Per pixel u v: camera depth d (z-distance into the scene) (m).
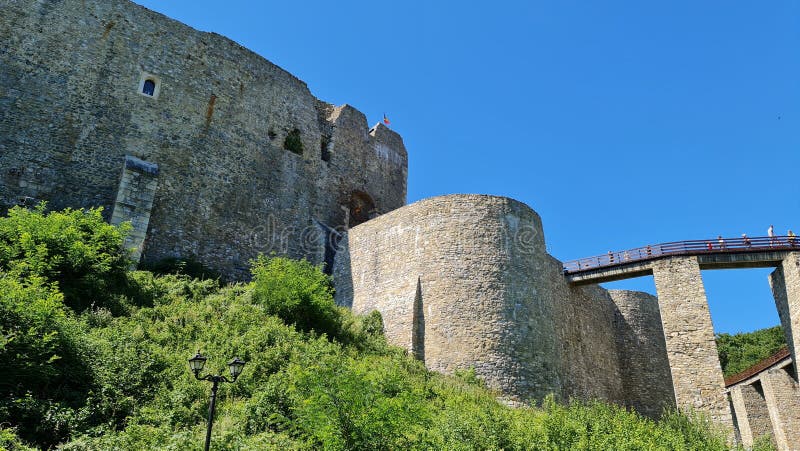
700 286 25.58
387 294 25.59
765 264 25.95
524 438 13.56
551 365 24.16
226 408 13.18
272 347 17.08
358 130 36.81
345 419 11.47
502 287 24.06
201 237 26.47
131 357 13.82
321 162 33.47
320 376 12.37
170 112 27.14
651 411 33.34
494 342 22.89
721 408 23.34
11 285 12.84
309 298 21.44
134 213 23.62
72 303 16.72
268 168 30.39
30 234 17.41
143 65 26.91
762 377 28.25
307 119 33.47
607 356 32.91
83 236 18.77
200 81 28.78
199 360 10.46
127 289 19.22
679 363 24.73
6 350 11.28
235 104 29.92
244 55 31.23
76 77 24.72
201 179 27.33
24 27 23.98
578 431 14.36
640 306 36.12
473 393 20.02
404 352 23.17
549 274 27.06
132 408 12.14
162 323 17.31
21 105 23.09
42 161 22.95
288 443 11.78
